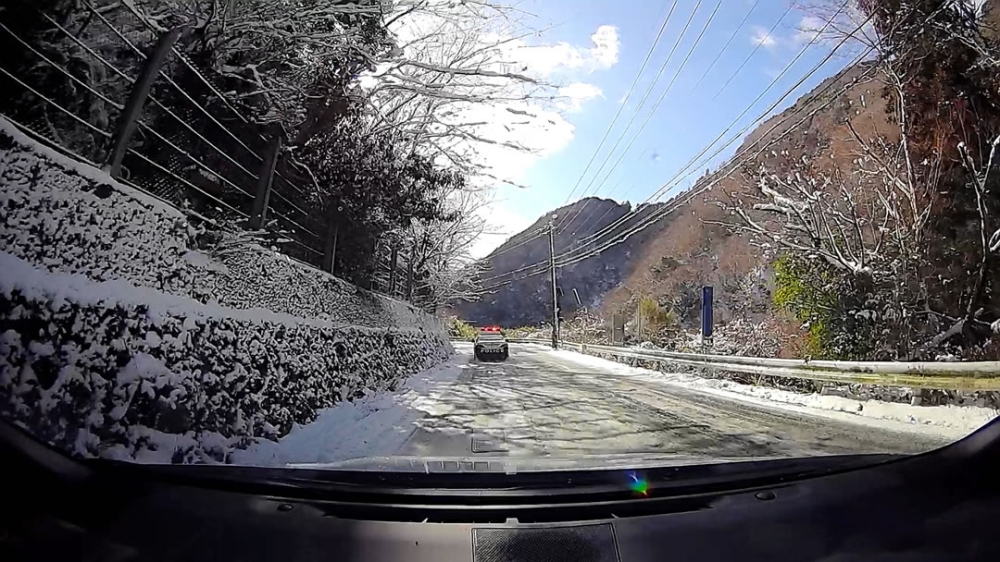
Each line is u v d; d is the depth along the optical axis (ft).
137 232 16.63
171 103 22.86
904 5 38.83
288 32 24.58
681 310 108.06
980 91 38.63
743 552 7.27
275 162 27.81
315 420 24.47
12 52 16.39
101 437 12.69
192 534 7.02
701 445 21.11
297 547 6.91
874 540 7.68
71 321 12.76
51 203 13.51
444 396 37.29
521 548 6.95
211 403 17.31
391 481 9.07
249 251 24.32
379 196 36.60
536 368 68.90
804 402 36.19
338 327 32.89
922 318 40.04
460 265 99.40
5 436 7.54
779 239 47.85
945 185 39.81
